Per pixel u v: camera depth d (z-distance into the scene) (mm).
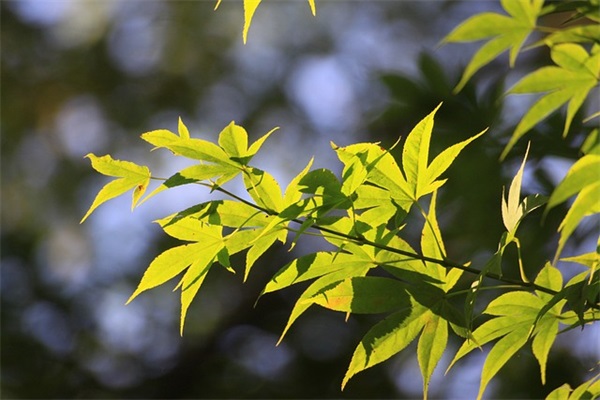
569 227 1263
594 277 1746
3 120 8039
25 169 7938
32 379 7191
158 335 7492
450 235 4238
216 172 1816
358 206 1857
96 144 7961
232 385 7086
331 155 7262
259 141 1791
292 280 1845
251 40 7949
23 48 8172
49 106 8070
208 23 8039
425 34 7523
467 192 4035
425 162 1857
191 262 1853
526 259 4016
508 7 1492
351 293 1848
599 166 1277
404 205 1873
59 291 7430
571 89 1557
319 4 7863
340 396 6453
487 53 1489
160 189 1820
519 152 3896
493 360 1902
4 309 7305
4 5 8172
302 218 1943
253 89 7797
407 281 1917
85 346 7387
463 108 4016
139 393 7410
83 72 8094
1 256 7516
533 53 5539
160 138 1818
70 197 7777
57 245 7637
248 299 7277
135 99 8008
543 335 1913
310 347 6785
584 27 1497
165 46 8078
